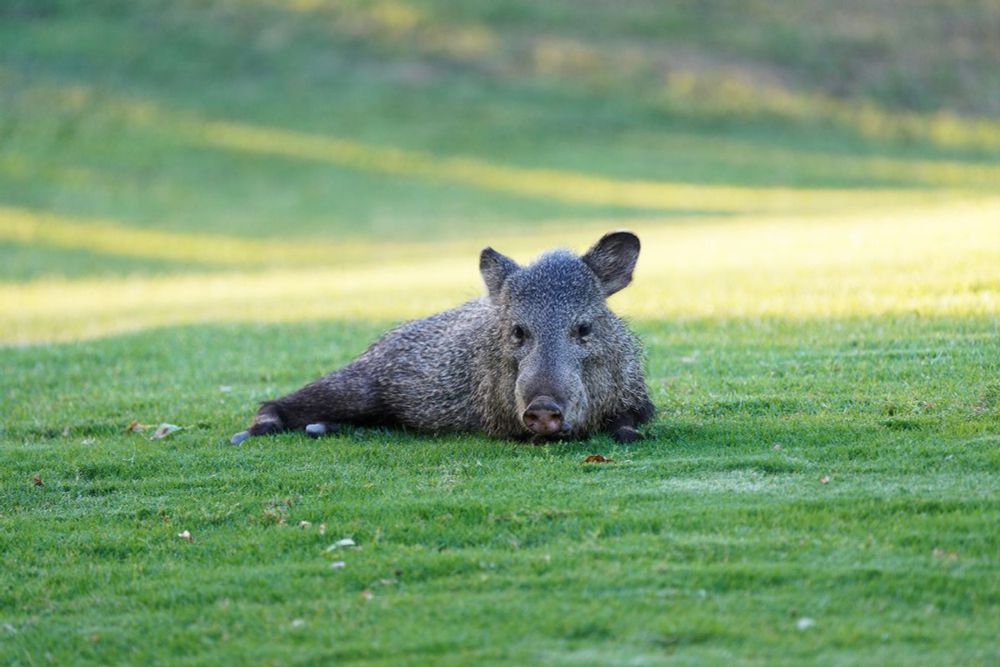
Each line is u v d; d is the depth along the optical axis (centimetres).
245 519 966
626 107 7088
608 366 1120
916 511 856
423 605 770
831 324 1616
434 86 7219
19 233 4888
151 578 864
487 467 1047
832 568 773
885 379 1263
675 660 679
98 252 4638
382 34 7775
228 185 5784
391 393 1232
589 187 5762
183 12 7725
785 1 8862
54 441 1280
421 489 995
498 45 7781
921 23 8669
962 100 7612
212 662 723
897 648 679
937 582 744
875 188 5625
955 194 5200
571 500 930
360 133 6525
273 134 6450
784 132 6881
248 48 7425
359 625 752
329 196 5656
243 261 4450
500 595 775
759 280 2155
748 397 1229
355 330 1997
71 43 7162
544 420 1010
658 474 987
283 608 788
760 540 823
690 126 6906
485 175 6016
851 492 902
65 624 801
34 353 1925
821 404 1184
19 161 5819
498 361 1131
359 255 4403
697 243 3297
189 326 2194
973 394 1145
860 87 7688
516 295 1103
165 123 6419
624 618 727
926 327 1502
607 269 1145
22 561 912
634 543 836
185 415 1350
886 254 2230
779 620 717
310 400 1255
